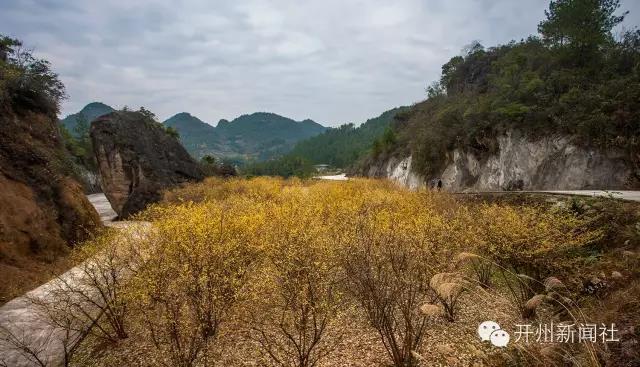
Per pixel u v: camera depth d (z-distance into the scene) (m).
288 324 5.01
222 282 4.82
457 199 13.02
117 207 19.30
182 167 22.62
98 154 19.52
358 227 5.62
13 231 9.00
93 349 5.08
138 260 5.43
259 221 6.68
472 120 26.05
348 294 5.91
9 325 5.59
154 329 5.15
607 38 22.88
